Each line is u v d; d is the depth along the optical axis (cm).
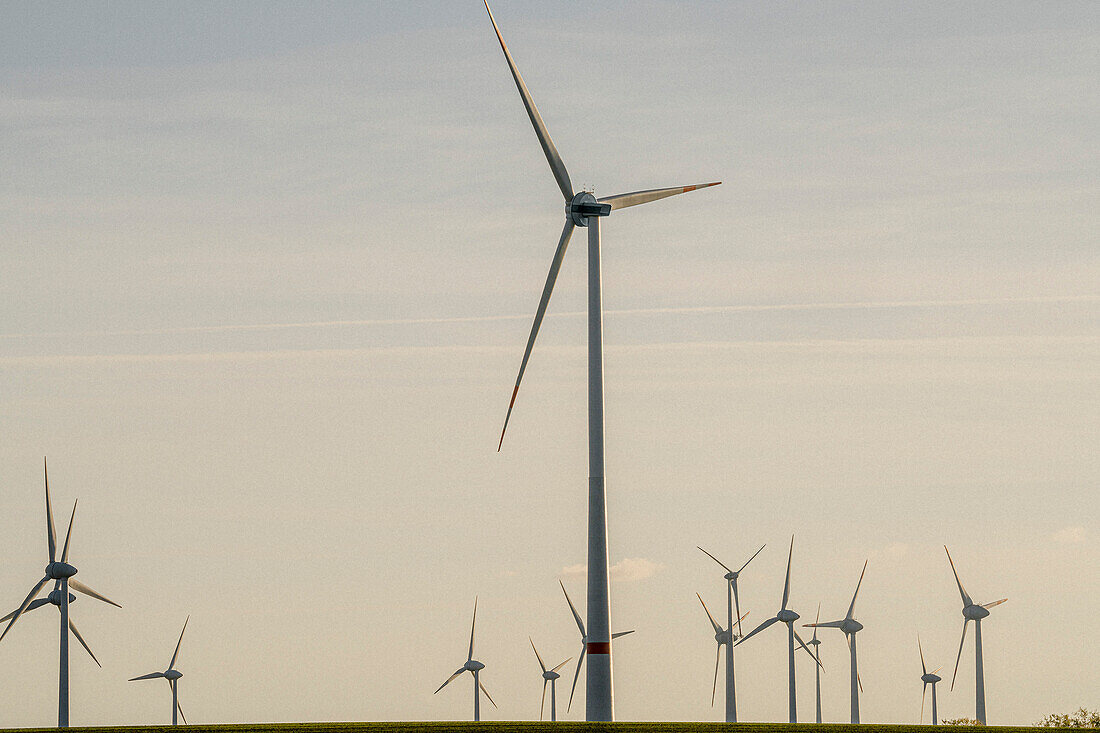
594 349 15325
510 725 14725
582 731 14125
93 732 14900
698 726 15325
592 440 15050
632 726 14900
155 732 15000
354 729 14825
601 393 15212
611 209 15825
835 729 15588
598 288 15588
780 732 15038
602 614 14725
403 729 14650
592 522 14888
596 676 14612
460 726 14825
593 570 14788
